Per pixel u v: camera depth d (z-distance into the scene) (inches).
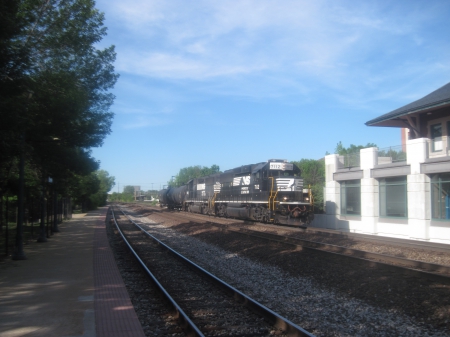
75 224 1256.8
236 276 475.2
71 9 617.9
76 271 461.1
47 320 279.4
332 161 1094.4
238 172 1263.5
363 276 429.1
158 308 329.1
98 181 2191.2
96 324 271.0
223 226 993.5
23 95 485.4
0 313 296.0
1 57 407.8
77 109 542.3
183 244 775.7
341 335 276.7
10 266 494.6
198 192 1716.3
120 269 494.6
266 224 1070.4
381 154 941.8
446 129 905.5
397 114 986.1
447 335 273.3
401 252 603.2
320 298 374.6
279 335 269.3
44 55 595.5
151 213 1935.3
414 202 821.9
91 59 661.9
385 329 288.2
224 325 289.6
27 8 545.6
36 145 590.6
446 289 363.9
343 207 1065.5
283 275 476.1
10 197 1119.6
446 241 754.8
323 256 543.2
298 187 1018.7
